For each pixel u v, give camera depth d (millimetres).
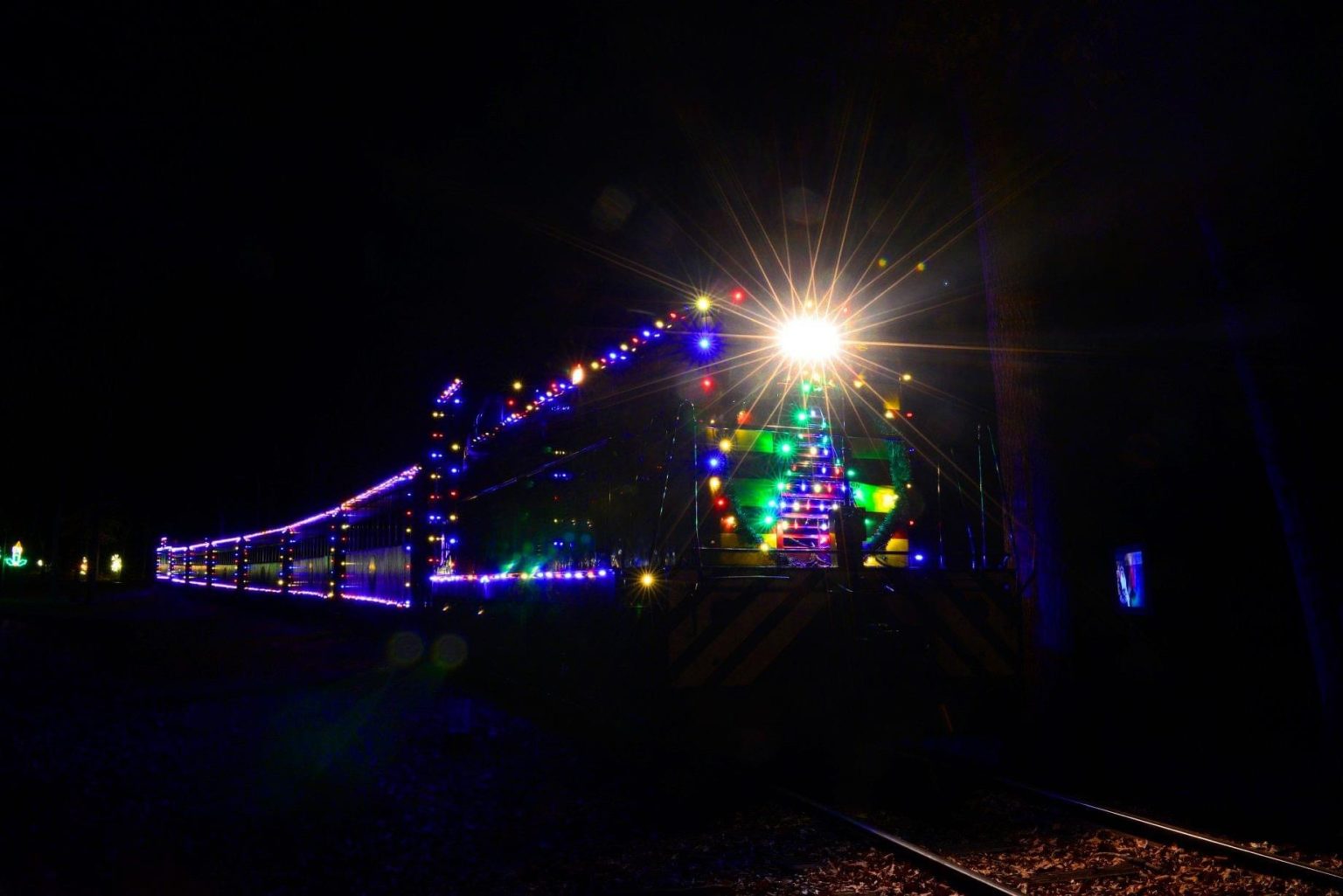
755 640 10133
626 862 6152
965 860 6117
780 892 5566
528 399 14984
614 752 9500
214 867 6133
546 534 13742
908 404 11945
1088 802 7004
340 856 6363
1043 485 9102
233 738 10477
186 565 66375
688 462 10625
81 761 9234
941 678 10547
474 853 6410
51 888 5699
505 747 9883
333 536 28750
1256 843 6391
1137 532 11352
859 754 9047
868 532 11406
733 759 8727
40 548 61656
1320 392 8734
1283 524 8211
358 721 11430
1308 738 9086
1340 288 8680
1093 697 8828
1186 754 8844
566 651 12523
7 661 18672
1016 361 9375
